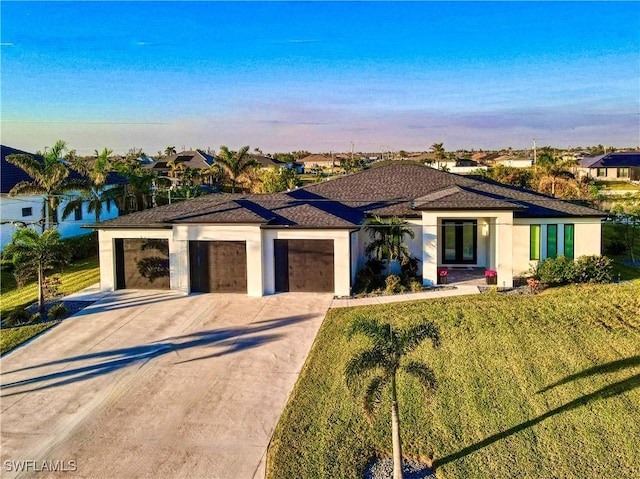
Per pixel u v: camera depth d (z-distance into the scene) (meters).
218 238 24.25
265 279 24.36
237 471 10.92
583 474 10.32
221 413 13.38
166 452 11.67
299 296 23.91
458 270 28.52
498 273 24.70
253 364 16.41
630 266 29.36
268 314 21.30
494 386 14.13
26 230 21.94
